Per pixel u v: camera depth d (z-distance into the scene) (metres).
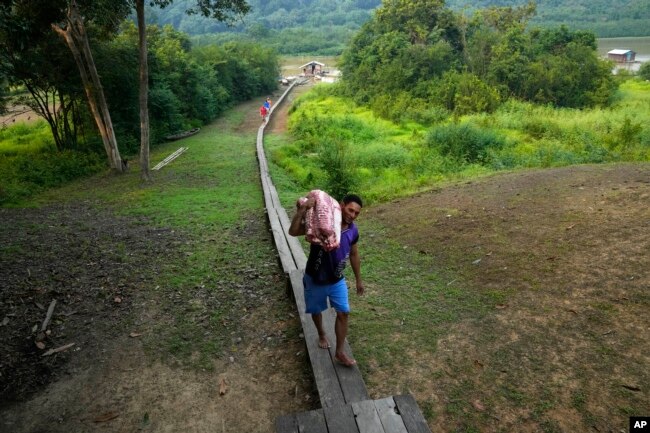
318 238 3.76
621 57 70.75
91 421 4.18
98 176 18.30
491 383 4.13
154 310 6.08
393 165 17.20
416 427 3.41
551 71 35.38
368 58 40.66
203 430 4.04
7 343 5.28
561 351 4.43
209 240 8.95
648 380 3.94
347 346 4.45
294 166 17.31
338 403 3.77
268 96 54.28
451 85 32.94
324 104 38.03
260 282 6.88
